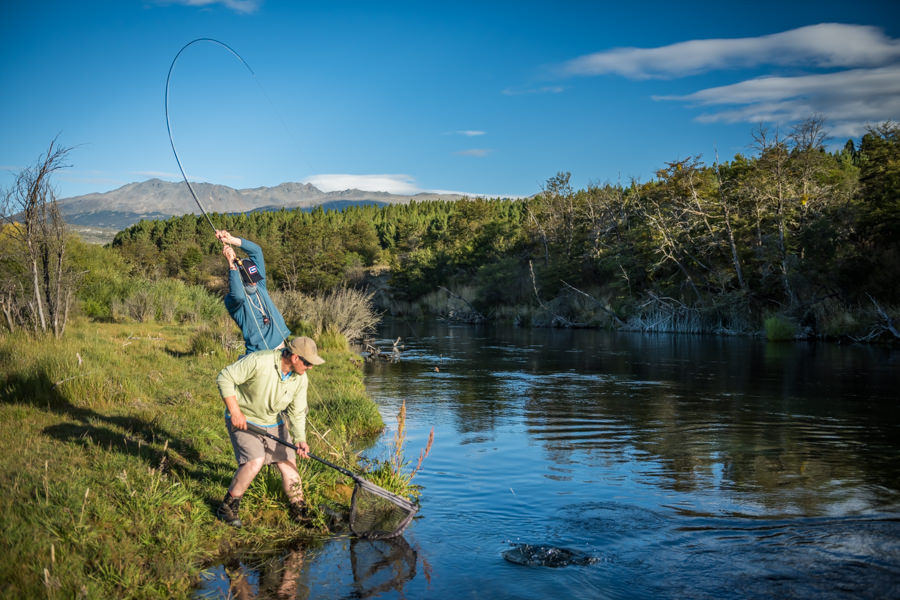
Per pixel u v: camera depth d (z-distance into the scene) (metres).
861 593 3.96
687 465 7.19
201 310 25.80
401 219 120.56
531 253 57.34
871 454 7.66
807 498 5.91
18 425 6.77
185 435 6.96
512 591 4.12
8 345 11.50
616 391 12.95
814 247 31.88
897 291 27.92
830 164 39.19
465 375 15.46
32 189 14.46
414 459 7.44
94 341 13.49
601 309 40.91
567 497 6.04
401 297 65.69
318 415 8.83
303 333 19.73
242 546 4.89
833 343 26.06
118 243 96.56
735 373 15.98
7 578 3.71
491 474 6.85
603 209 50.62
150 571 4.21
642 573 4.34
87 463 5.65
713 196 39.38
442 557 4.69
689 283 38.16
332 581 4.30
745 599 3.92
